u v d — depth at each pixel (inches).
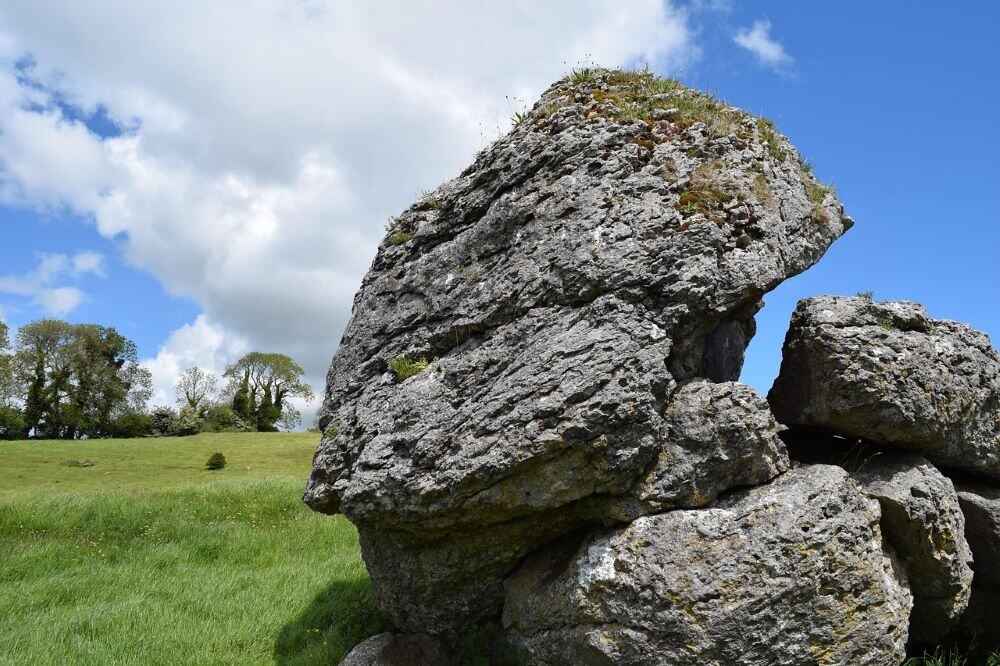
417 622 325.7
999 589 341.1
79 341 2618.1
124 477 1275.8
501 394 271.7
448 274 338.0
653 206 298.2
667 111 347.6
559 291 292.0
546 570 288.8
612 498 272.2
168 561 538.6
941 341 322.0
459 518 275.1
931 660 319.6
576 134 331.6
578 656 264.2
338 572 499.2
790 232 327.3
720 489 273.0
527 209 321.7
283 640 364.2
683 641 245.6
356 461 299.3
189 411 2687.0
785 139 374.9
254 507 719.7
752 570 251.3
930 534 290.4
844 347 297.0
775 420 302.5
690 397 280.7
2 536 576.7
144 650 341.4
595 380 258.2
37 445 1708.9
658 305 285.1
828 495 272.2
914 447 318.0
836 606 259.4
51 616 398.0
